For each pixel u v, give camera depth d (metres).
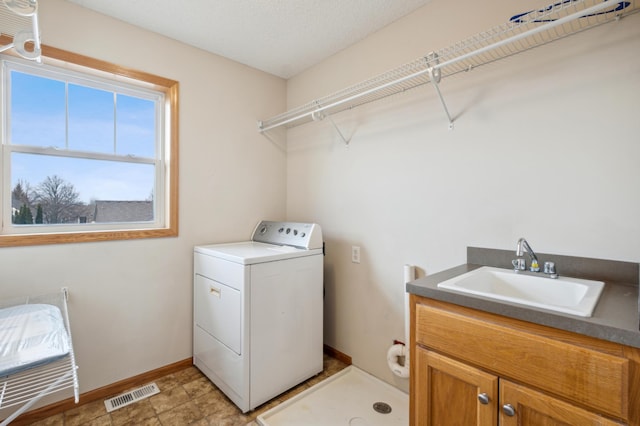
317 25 2.03
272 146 2.77
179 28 2.05
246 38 2.18
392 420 1.74
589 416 0.85
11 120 1.70
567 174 1.35
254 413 1.79
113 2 1.79
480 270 1.48
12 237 1.62
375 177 2.14
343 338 2.38
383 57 2.05
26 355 0.96
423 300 1.25
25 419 1.65
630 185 1.21
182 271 2.24
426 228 1.86
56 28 1.73
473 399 1.09
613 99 1.24
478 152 1.63
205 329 2.12
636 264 1.20
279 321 1.94
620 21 1.22
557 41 1.37
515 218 1.51
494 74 1.56
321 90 2.52
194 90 2.28
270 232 2.46
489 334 1.05
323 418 1.75
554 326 0.91
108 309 1.93
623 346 0.81
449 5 1.72
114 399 1.89
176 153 2.19
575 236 1.34
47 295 1.73
